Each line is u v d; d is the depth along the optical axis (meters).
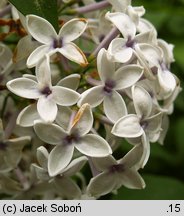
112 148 0.13
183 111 0.18
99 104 0.13
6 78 0.14
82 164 0.13
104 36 0.14
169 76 0.13
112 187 0.13
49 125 0.12
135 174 0.13
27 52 0.13
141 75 0.13
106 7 0.14
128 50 0.13
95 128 0.14
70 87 0.13
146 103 0.13
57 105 0.12
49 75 0.12
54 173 0.12
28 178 0.15
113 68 0.13
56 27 0.13
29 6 0.13
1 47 0.14
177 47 0.18
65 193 0.14
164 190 0.16
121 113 0.13
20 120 0.12
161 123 0.14
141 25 0.14
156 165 0.18
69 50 0.13
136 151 0.13
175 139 0.18
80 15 0.15
